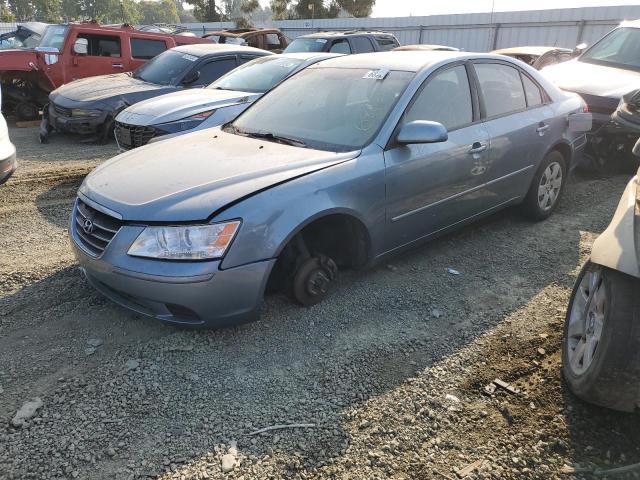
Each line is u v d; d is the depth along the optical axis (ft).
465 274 13.98
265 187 10.36
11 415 8.68
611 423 8.66
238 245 9.78
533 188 16.89
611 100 21.83
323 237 12.51
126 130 22.98
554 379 9.73
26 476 7.52
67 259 14.47
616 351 7.79
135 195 10.46
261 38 51.13
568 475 7.70
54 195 20.34
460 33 82.02
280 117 14.11
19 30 48.11
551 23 73.26
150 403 9.05
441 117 13.53
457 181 13.76
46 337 10.82
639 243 7.87
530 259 14.93
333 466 7.82
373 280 13.48
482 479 7.61
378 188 11.85
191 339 10.80
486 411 8.93
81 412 8.79
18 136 32.42
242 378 9.73
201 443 8.21
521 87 16.33
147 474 7.64
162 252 9.69
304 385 9.57
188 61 30.09
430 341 10.96
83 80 32.40
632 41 26.11
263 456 7.98
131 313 11.70
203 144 13.07
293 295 11.69
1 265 13.97
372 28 90.63
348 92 13.76
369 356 10.43
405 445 8.22
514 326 11.56
